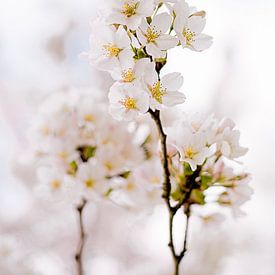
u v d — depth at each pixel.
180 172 0.84
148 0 0.78
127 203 0.97
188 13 0.80
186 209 0.84
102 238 1.76
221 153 0.84
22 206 1.77
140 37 0.78
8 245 1.30
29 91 1.88
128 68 0.79
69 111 0.99
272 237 1.76
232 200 0.88
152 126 0.96
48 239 1.69
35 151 1.01
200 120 0.85
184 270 1.68
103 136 0.95
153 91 0.79
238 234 1.73
